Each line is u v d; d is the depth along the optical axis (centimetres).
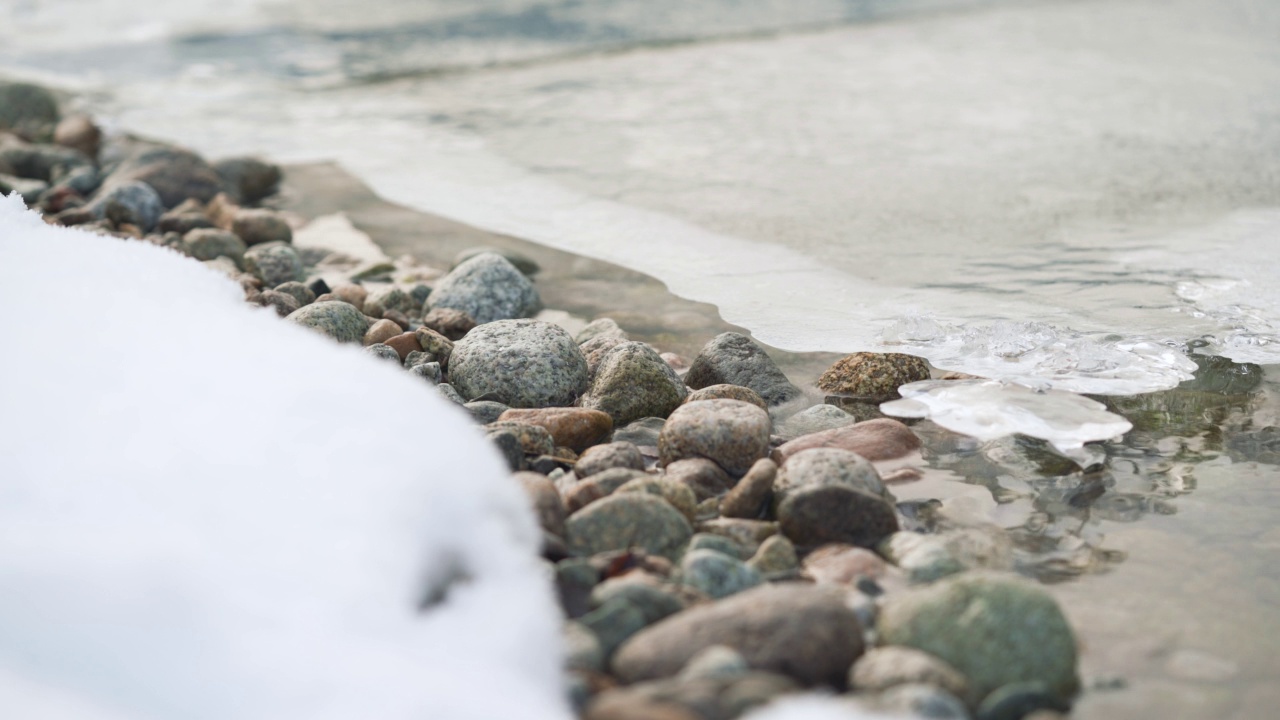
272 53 800
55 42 850
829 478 235
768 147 534
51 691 144
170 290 236
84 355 192
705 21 866
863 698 165
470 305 357
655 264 398
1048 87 633
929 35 800
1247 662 183
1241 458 253
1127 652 186
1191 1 893
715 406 264
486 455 198
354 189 505
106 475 168
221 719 145
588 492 232
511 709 151
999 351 314
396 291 362
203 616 152
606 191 481
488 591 176
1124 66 678
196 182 490
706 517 237
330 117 630
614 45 788
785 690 161
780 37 805
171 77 738
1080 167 483
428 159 544
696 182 486
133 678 147
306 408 183
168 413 179
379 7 957
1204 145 507
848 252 397
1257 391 285
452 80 706
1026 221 418
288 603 156
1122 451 259
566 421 271
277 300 342
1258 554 215
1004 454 258
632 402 287
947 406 283
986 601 180
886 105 606
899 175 482
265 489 168
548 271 397
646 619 187
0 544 156
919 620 181
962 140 533
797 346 327
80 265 235
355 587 159
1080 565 214
